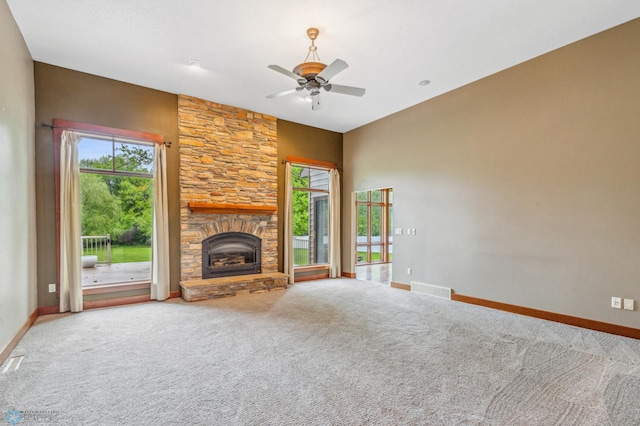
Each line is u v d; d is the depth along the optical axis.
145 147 4.75
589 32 3.33
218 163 5.24
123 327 3.46
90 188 4.51
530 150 3.90
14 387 2.21
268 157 5.83
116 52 3.67
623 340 3.08
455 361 2.63
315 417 1.87
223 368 2.50
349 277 6.81
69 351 2.82
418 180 5.30
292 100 5.14
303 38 3.38
